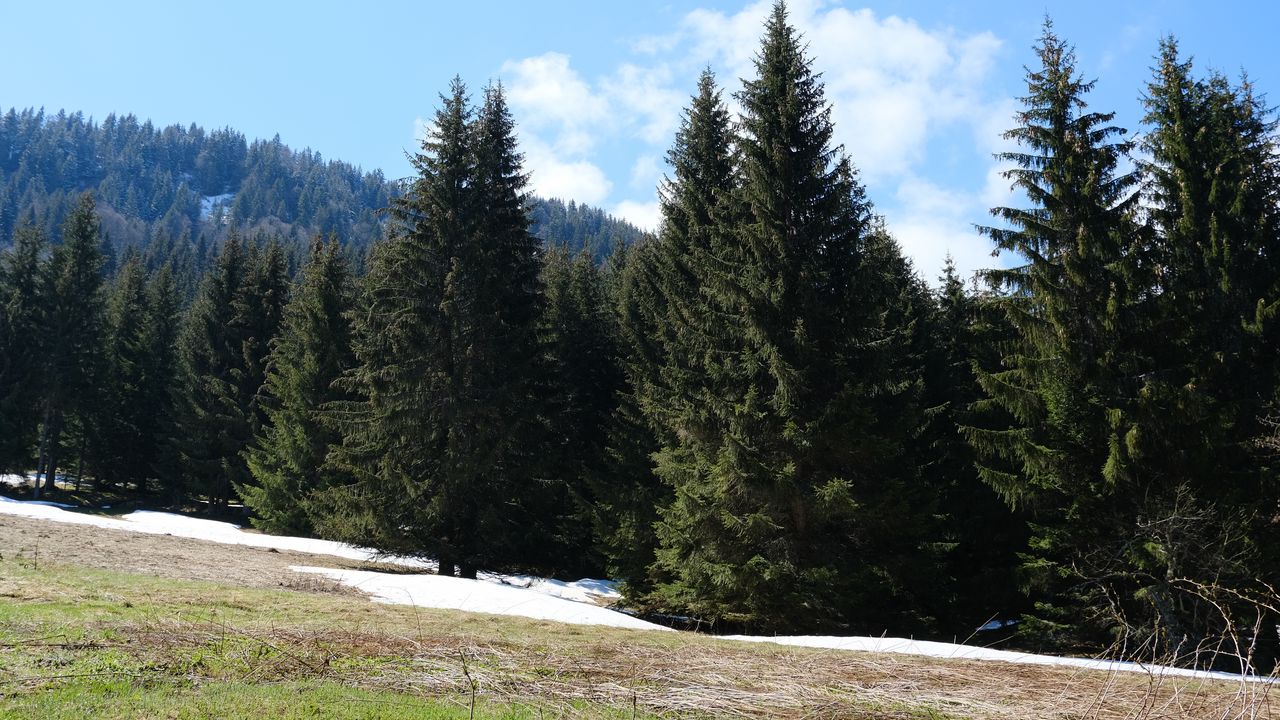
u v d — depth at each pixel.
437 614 10.21
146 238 188.25
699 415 15.34
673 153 20.38
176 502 38.16
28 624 6.52
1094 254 14.03
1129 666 8.14
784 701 5.37
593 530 20.86
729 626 16.31
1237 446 13.00
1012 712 5.26
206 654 5.86
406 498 19.34
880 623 15.62
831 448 14.43
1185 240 14.45
